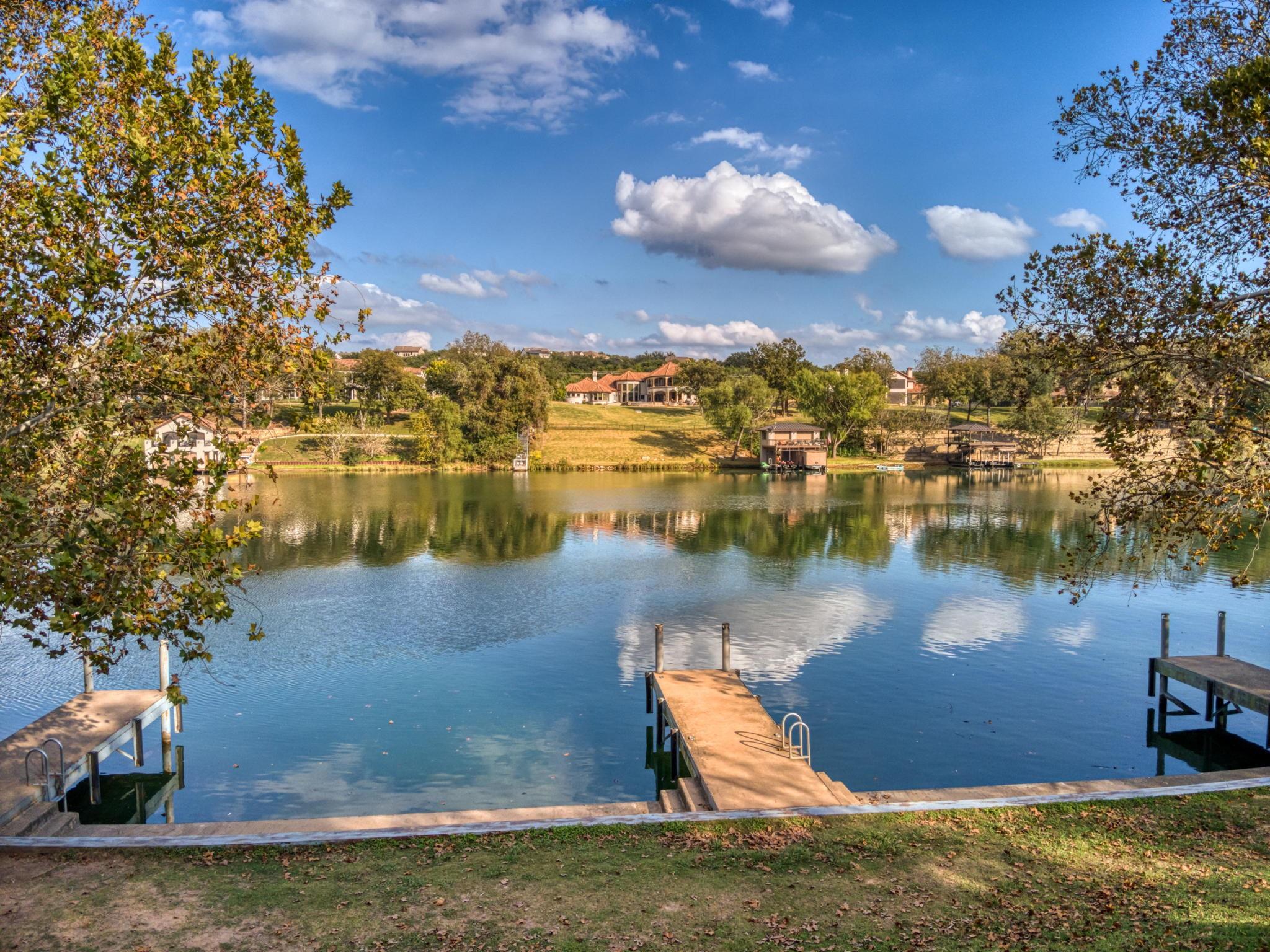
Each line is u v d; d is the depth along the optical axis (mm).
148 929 10586
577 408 156375
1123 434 13539
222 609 12047
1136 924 10305
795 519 64500
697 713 20688
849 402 121000
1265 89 11531
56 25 12594
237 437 12719
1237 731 23172
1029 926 10367
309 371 12922
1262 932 9875
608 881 11922
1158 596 38438
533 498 77688
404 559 46750
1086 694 25516
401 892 11602
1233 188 12227
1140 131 13281
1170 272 12523
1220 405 12508
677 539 54562
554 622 33625
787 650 29766
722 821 14133
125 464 11898
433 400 113375
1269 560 46625
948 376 130625
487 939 10273
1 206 11469
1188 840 13148
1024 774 19938
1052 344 13625
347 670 27531
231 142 11812
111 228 11695
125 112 11797
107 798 18766
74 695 24953
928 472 111375
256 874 12234
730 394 123125
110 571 11195
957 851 12867
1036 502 75938
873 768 20078
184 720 23250
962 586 40406
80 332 11688
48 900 11391
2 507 10961
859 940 10094
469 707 24328
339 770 20078
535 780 19547
